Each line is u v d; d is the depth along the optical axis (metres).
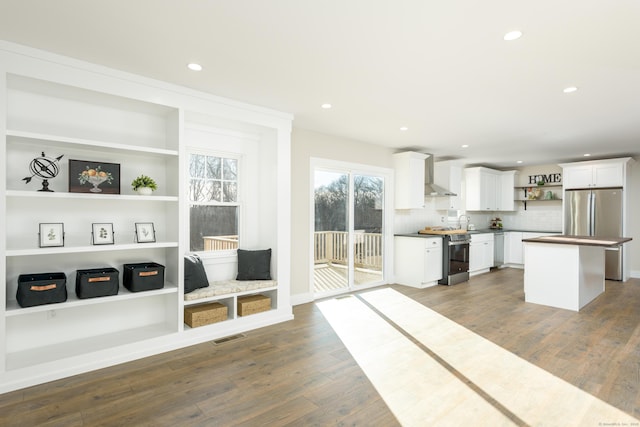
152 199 3.20
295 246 4.89
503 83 3.17
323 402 2.39
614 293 5.57
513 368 2.90
